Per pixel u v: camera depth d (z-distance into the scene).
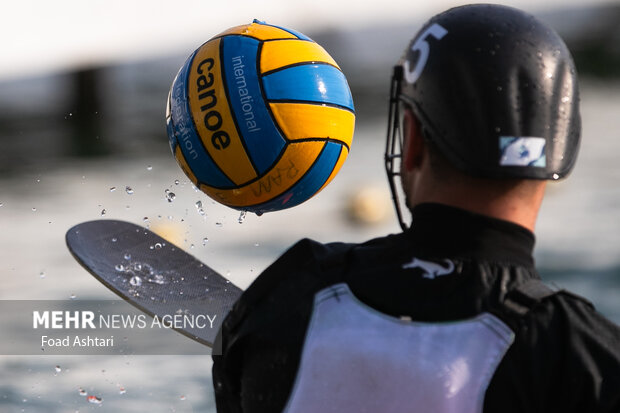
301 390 5.06
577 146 5.31
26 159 44.69
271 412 5.33
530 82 5.16
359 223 29.14
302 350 5.15
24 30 73.81
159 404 14.68
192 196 33.12
